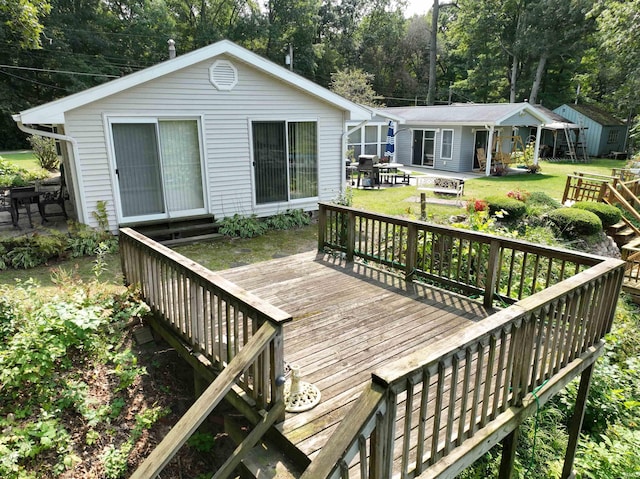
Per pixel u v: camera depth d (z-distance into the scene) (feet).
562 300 9.84
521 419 9.36
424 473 7.35
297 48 106.73
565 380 10.78
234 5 103.96
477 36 96.73
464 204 37.42
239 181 29.40
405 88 117.19
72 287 15.60
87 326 13.53
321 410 9.20
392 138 63.21
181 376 14.08
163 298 13.50
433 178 42.27
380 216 17.94
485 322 7.97
